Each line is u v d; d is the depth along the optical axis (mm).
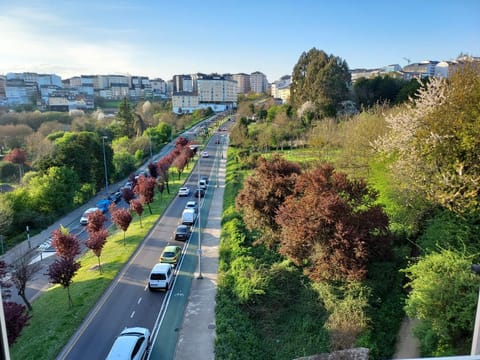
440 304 10500
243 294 16250
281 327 15375
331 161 31109
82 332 14180
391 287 15281
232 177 41938
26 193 29297
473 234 14148
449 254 11789
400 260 16156
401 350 12094
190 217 27500
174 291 17594
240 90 185125
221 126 94875
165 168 38438
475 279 10273
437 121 15344
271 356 13680
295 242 15977
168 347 13266
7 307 11219
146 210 31906
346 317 13641
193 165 52562
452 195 14391
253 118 79750
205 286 18109
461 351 10039
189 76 172625
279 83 145875
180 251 22578
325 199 15305
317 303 15734
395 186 18062
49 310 15547
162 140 69125
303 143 50406
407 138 16938
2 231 25047
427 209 16688
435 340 10875
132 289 17719
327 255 15039
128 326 14570
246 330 14523
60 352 12953
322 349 13109
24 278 15445
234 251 21156
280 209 18531
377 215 15242
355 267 14211
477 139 13828
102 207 33312
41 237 26672
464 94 14617
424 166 16203
